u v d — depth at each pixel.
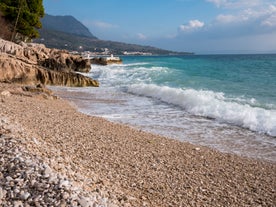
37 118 12.70
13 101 16.53
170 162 9.58
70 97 24.95
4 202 4.95
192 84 30.59
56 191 5.16
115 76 42.53
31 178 5.49
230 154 11.33
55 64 40.47
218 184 8.23
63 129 11.49
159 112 18.95
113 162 8.69
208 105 19.02
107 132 12.41
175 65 63.22
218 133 14.28
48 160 6.46
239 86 28.47
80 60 52.81
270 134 14.00
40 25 62.56
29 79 28.86
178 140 13.01
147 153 10.22
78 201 4.93
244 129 14.94
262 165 10.25
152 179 7.89
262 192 7.98
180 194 7.21
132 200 6.16
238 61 76.06
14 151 6.51
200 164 9.79
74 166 7.08
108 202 5.39
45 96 21.06
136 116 17.81
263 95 22.89
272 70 45.78
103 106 21.08
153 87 26.05
